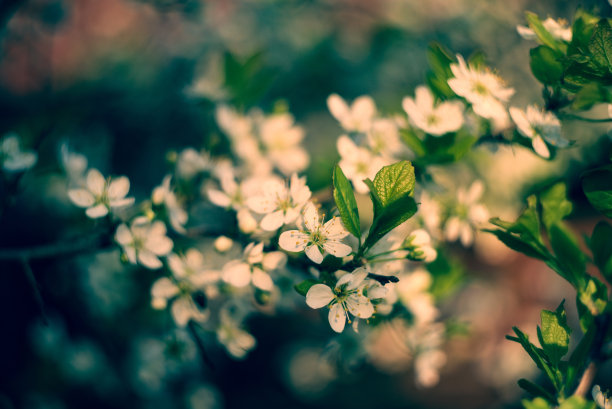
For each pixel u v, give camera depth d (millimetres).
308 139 836
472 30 781
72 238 433
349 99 827
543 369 372
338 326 370
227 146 497
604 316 384
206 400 695
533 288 1051
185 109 792
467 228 462
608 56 373
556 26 404
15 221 722
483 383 988
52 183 639
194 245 492
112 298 586
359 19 929
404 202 367
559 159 711
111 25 974
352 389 978
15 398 622
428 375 470
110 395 653
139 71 872
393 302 426
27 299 722
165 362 580
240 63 503
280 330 999
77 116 765
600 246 397
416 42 816
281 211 390
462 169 688
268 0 875
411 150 438
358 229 373
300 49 862
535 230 392
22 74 879
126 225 411
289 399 937
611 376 893
